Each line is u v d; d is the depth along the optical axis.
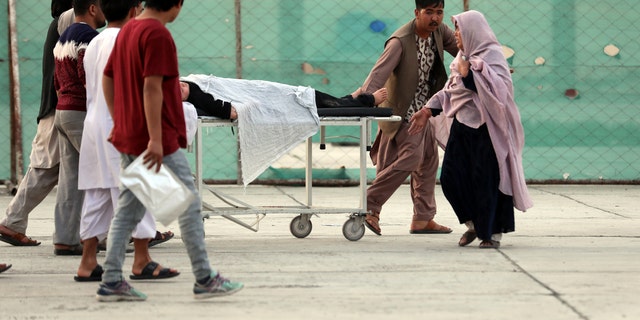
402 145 14.55
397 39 14.52
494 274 11.30
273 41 21.34
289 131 13.52
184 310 9.47
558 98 21.53
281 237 14.54
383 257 12.50
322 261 12.20
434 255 12.64
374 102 14.05
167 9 9.59
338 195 20.28
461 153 13.20
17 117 21.00
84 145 11.16
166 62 9.22
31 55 21.05
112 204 11.16
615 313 9.34
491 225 13.11
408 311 9.41
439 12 14.48
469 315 9.24
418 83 14.70
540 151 21.66
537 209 18.06
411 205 18.80
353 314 9.29
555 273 11.36
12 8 20.84
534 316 9.20
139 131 9.47
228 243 13.86
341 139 21.67
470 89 13.01
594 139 21.66
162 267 11.09
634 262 12.13
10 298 10.10
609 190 21.06
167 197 9.27
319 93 13.89
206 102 13.14
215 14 21.27
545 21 21.38
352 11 21.30
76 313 9.40
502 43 21.41
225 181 21.66
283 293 10.26
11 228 13.55
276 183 21.78
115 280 9.86
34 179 13.48
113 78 9.90
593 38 21.41
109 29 11.26
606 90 21.53
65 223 12.71
